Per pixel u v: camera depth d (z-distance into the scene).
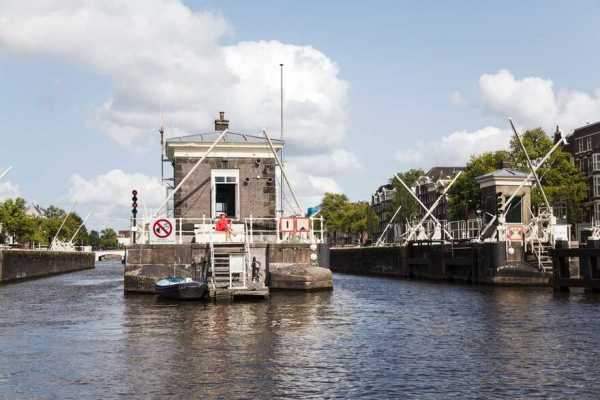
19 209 106.50
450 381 17.95
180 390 16.95
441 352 22.03
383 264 83.38
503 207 54.78
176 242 44.66
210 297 38.62
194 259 43.19
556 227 52.19
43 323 29.47
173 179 51.38
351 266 99.00
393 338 24.92
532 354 21.62
